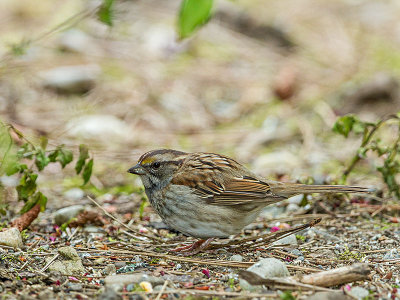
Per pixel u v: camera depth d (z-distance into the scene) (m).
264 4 20.19
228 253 8.46
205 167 8.41
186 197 8.27
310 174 11.79
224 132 14.21
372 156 12.85
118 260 8.09
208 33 18.47
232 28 18.77
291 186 8.63
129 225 9.71
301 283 6.90
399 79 15.74
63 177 12.14
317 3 20.70
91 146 13.08
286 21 19.05
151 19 18.80
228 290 7.02
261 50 17.86
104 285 7.11
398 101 15.10
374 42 18.25
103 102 14.94
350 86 15.56
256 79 16.42
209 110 15.12
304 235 9.13
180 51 17.41
